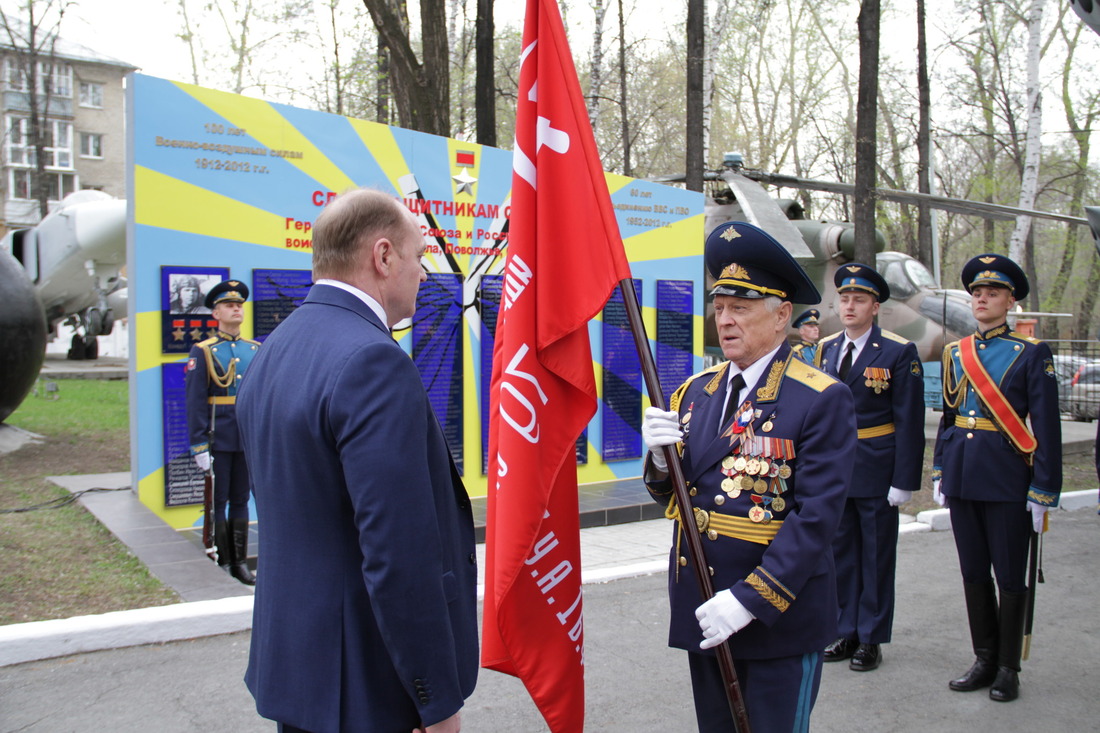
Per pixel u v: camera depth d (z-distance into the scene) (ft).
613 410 31.45
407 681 6.17
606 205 8.98
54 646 14.53
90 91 127.44
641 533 25.59
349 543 6.50
